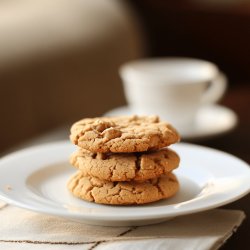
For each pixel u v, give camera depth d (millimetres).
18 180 598
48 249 516
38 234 539
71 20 1449
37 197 562
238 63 1679
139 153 569
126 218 510
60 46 1348
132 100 863
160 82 823
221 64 1700
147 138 556
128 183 563
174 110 829
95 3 1552
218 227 545
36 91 1255
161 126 580
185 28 1715
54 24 1400
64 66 1333
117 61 1491
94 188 565
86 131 560
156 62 929
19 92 1212
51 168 636
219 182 586
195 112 833
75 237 531
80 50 1383
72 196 580
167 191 569
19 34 1295
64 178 624
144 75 862
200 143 779
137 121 605
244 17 1644
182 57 1739
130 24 1603
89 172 562
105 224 547
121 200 556
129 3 1741
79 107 1362
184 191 591
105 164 559
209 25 1688
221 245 535
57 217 565
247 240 554
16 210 582
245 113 891
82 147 558
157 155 569
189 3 1743
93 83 1406
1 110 1174
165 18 1732
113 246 515
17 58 1232
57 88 1304
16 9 1465
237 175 592
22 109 1220
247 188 558
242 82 1686
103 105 1441
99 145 551
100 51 1440
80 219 536
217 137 798
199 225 549
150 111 843
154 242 519
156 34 1754
